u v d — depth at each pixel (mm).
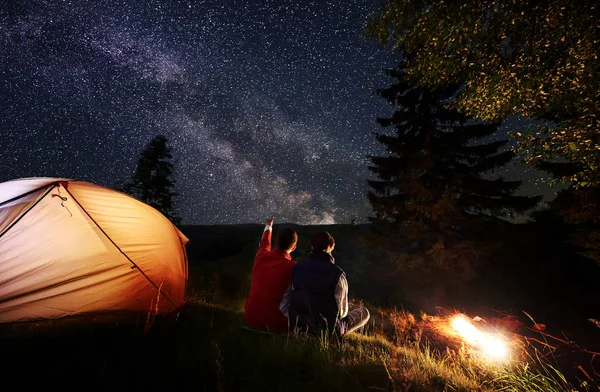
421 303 13500
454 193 13273
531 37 5004
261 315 4055
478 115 5691
